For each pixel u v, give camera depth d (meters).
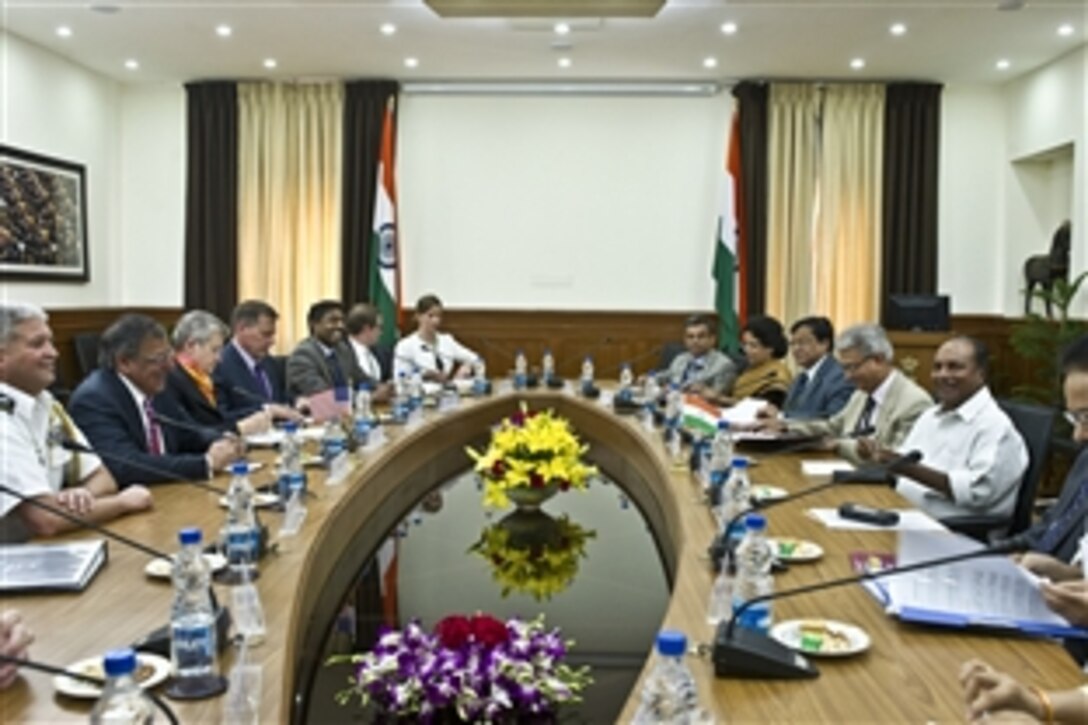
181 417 3.22
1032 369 6.72
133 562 1.89
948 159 7.23
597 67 6.76
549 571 2.44
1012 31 5.77
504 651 1.38
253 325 4.02
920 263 7.09
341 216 7.22
